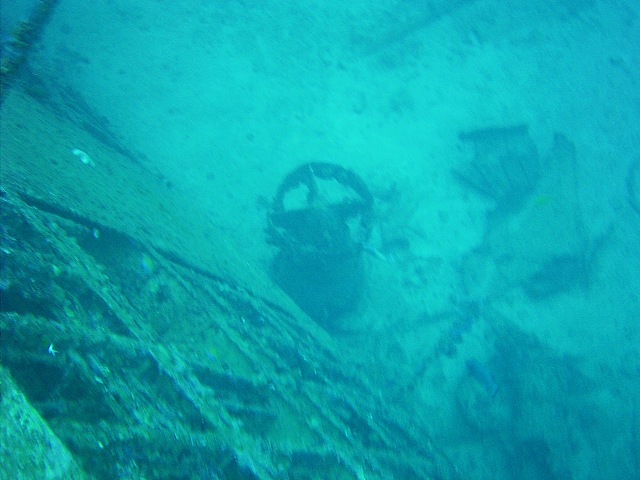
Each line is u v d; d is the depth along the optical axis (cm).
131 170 556
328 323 659
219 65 994
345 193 845
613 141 1039
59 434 167
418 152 934
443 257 799
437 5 1210
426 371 658
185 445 206
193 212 631
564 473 545
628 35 1273
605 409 656
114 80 920
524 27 1217
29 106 466
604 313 784
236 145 878
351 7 1182
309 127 932
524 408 612
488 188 864
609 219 923
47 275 221
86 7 1045
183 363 257
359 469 309
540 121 1043
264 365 333
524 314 753
